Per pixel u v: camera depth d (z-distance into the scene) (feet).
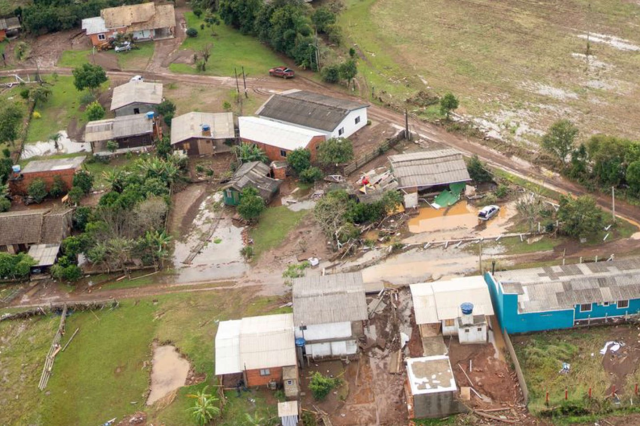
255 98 366.43
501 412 187.83
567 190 273.95
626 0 449.89
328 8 466.70
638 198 262.06
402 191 274.16
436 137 319.47
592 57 381.40
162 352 216.13
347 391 198.29
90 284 247.91
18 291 247.09
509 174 286.46
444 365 193.26
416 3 477.77
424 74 380.37
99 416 197.47
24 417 200.13
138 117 334.44
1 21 453.58
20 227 261.24
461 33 426.92
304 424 188.44
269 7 418.10
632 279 209.15
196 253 259.39
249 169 291.58
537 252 241.76
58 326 230.07
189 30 438.81
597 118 321.73
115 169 301.63
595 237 246.27
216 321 224.74
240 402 196.44
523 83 361.71
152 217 260.01
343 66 364.99
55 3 463.42
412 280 234.17
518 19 438.40
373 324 218.38
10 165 306.55
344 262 246.27
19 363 219.00
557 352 201.16
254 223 272.51
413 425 187.32
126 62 416.05
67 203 289.33
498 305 211.41
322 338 205.87
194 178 304.71
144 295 240.12
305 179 293.84
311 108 326.03
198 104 363.97
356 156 309.22
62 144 338.34
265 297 233.35
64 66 414.21
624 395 188.55
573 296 207.10
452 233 256.73
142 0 474.08
